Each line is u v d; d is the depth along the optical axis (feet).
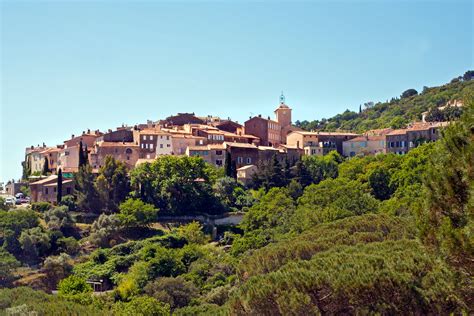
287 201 451.53
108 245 448.65
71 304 288.10
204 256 395.34
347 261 164.25
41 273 396.57
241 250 389.80
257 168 593.01
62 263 396.16
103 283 384.47
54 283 386.73
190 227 453.17
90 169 527.40
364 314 141.79
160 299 326.03
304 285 156.87
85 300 320.70
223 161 611.06
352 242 222.69
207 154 605.31
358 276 146.72
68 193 545.44
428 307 134.82
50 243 432.66
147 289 341.21
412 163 484.74
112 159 527.81
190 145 637.71
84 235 467.93
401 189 442.91
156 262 373.61
